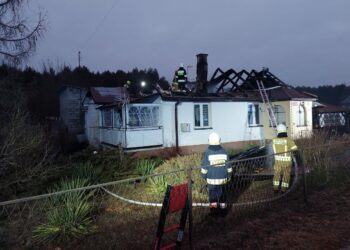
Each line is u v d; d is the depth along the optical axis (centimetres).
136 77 5009
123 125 1677
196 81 2322
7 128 971
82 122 2756
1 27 1103
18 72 1268
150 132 1717
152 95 1747
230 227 582
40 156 1155
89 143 2456
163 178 799
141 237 552
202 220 618
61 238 559
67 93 2848
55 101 3309
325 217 615
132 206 699
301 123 2295
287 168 770
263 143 1956
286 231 553
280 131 785
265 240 518
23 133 995
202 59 2292
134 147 1666
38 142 1034
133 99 1797
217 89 2516
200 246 500
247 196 757
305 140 1402
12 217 550
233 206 664
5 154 900
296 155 825
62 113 2986
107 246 527
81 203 612
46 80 3503
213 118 1958
